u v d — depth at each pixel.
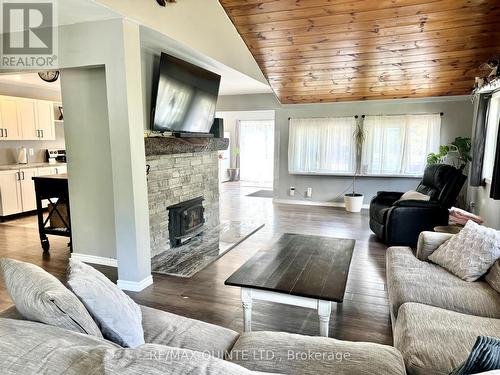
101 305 1.31
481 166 4.78
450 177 4.24
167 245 4.12
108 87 2.81
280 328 2.40
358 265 3.61
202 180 4.93
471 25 3.69
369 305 2.72
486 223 4.61
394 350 1.40
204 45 3.67
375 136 6.34
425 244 2.58
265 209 6.62
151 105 3.61
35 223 5.41
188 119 4.14
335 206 6.88
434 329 1.54
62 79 3.41
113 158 2.89
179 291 2.99
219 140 5.14
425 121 6.05
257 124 11.15
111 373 0.73
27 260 3.75
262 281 2.07
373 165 6.41
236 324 2.45
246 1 3.64
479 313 1.79
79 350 0.85
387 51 4.38
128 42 2.75
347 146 6.55
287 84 5.77
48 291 1.13
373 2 3.40
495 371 0.75
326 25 3.88
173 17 3.17
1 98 5.64
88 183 3.53
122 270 3.03
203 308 2.69
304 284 2.03
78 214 3.64
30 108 6.12
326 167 6.73
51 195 3.98
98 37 2.78
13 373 0.79
